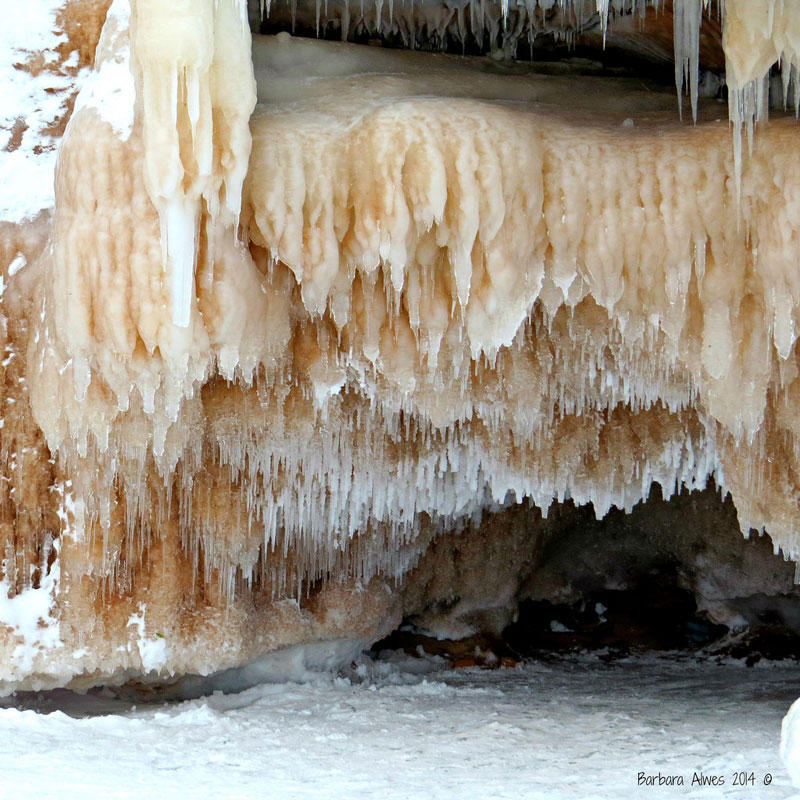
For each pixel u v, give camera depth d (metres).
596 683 24.25
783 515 20.14
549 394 19.91
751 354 17.75
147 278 15.82
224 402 18.94
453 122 16.53
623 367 19.16
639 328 17.89
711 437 20.98
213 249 16.16
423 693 22.36
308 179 16.64
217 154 15.77
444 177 16.39
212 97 15.62
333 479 20.84
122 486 18.64
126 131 15.95
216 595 20.08
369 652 25.80
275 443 19.64
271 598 21.70
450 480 22.33
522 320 17.45
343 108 17.38
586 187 17.06
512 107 18.47
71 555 18.31
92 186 15.95
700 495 28.41
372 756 16.80
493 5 19.59
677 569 29.45
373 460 21.00
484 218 16.58
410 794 14.48
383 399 19.31
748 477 20.30
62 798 13.36
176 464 19.27
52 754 15.56
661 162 17.06
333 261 16.83
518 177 16.62
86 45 18.58
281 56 19.08
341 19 20.39
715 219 16.97
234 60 15.62
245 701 21.00
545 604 30.55
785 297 16.88
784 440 19.86
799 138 16.53
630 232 17.09
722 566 28.31
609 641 29.64
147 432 17.86
